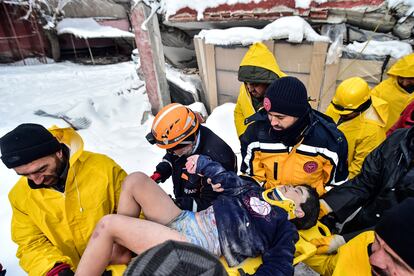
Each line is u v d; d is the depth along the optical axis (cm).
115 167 146
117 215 122
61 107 520
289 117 138
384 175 140
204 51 450
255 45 196
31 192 129
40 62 1133
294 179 161
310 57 337
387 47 287
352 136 197
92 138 430
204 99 516
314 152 150
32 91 694
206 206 158
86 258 116
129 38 1120
